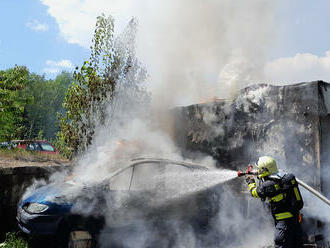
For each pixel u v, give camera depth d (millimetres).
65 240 4762
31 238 5340
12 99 10359
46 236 5367
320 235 5254
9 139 10398
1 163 7129
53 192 4992
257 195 4047
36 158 9133
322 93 5461
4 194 5977
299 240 3918
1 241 5430
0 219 5883
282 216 3910
